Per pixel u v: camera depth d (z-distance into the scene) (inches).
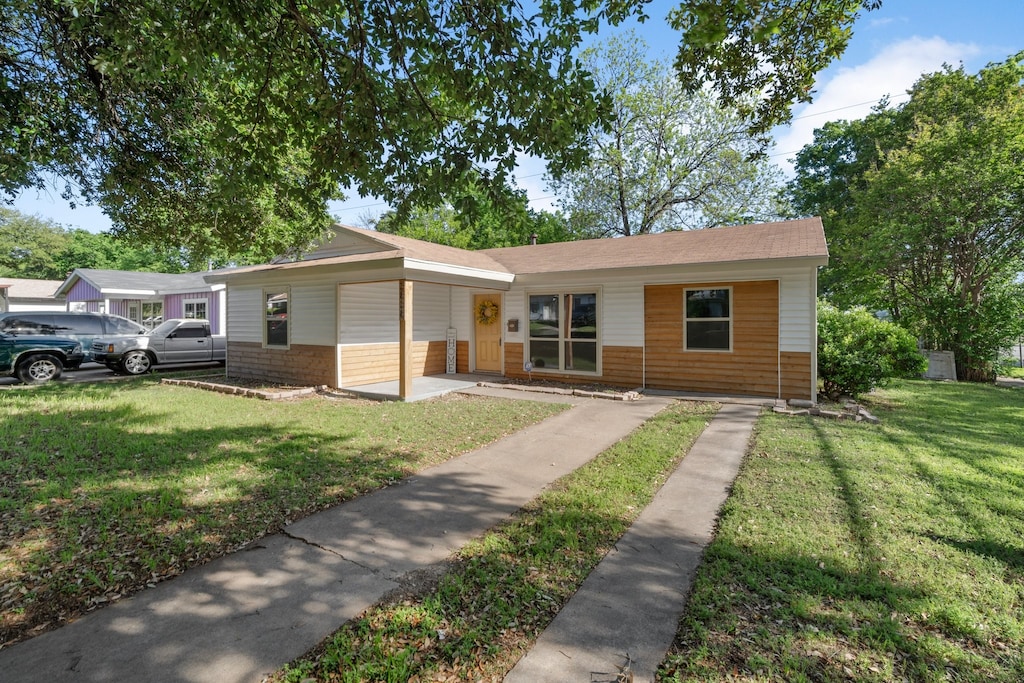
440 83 182.9
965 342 564.4
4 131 246.2
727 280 370.3
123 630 96.0
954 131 539.2
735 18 177.6
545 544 132.3
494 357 509.0
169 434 252.5
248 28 162.6
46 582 113.0
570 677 83.0
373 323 452.8
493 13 153.4
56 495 165.6
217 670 85.0
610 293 423.2
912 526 140.9
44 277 1470.2
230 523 145.3
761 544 130.8
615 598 107.2
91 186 318.0
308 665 86.0
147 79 174.4
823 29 193.9
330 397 381.4
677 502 164.4
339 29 164.2
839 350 363.6
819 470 192.5
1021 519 145.7
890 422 283.7
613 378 423.5
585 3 161.8
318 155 191.0
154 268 1521.9
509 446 237.1
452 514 154.6
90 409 319.3
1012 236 547.5
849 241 667.4
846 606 102.8
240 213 326.3
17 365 467.8
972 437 245.4
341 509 158.2
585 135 177.8
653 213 1005.2
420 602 106.0
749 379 367.2
